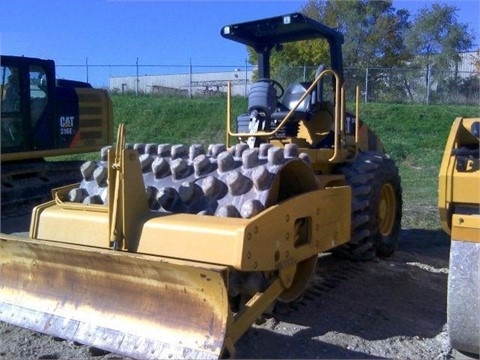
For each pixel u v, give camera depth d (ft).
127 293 12.91
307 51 66.54
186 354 11.53
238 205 13.43
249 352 13.24
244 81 85.92
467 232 11.85
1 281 14.88
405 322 15.52
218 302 11.56
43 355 12.96
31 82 28.30
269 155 13.87
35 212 14.87
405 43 114.21
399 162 57.98
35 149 28.37
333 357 13.16
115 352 12.29
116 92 85.87
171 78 98.73
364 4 105.19
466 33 113.09
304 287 15.23
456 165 12.48
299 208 13.70
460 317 11.94
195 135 68.69
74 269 13.62
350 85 83.35
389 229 22.36
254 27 20.62
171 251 12.43
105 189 15.44
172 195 14.23
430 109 73.20
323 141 21.17
